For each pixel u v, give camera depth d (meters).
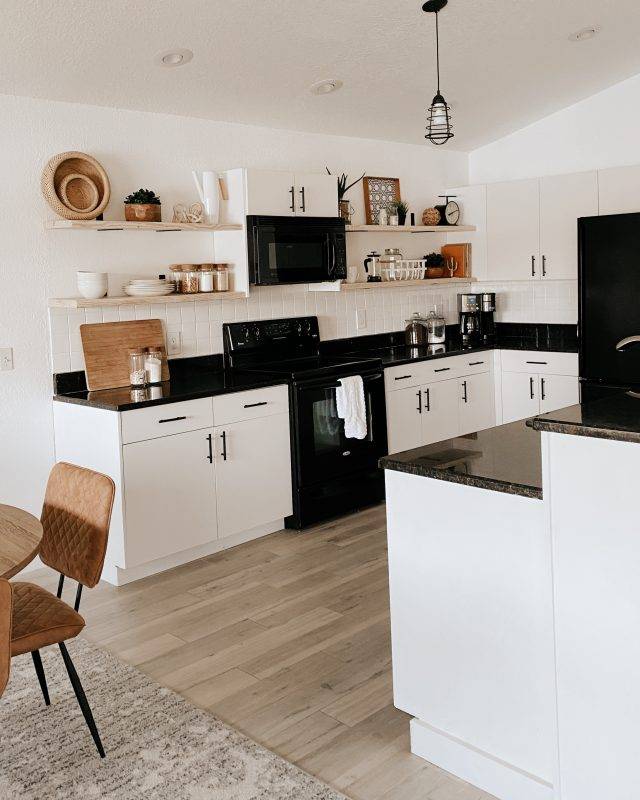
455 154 6.44
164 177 4.59
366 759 2.48
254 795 2.31
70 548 2.69
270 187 4.69
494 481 2.18
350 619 3.46
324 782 2.37
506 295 6.48
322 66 4.32
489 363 6.05
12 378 4.06
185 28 3.59
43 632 2.39
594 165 5.83
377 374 5.02
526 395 5.93
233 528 4.33
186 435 4.06
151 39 3.62
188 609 3.63
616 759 2.00
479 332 6.31
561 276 5.78
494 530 2.22
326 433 4.76
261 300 5.15
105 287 4.20
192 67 4.01
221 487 4.25
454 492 2.31
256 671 3.05
